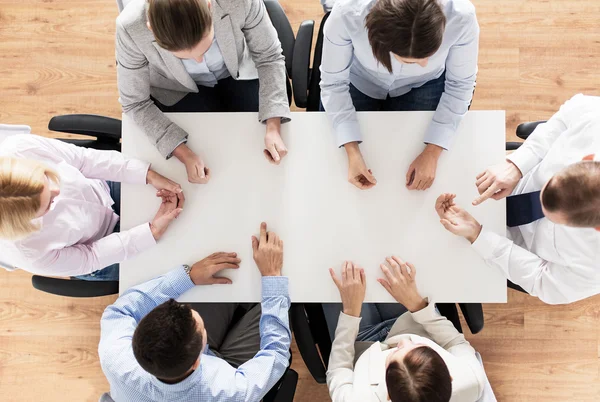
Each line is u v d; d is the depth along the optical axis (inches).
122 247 54.4
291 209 56.2
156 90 62.8
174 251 56.1
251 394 52.6
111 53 84.0
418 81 61.7
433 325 57.5
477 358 58.5
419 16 40.6
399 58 45.4
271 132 55.8
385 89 62.9
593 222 45.7
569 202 45.2
